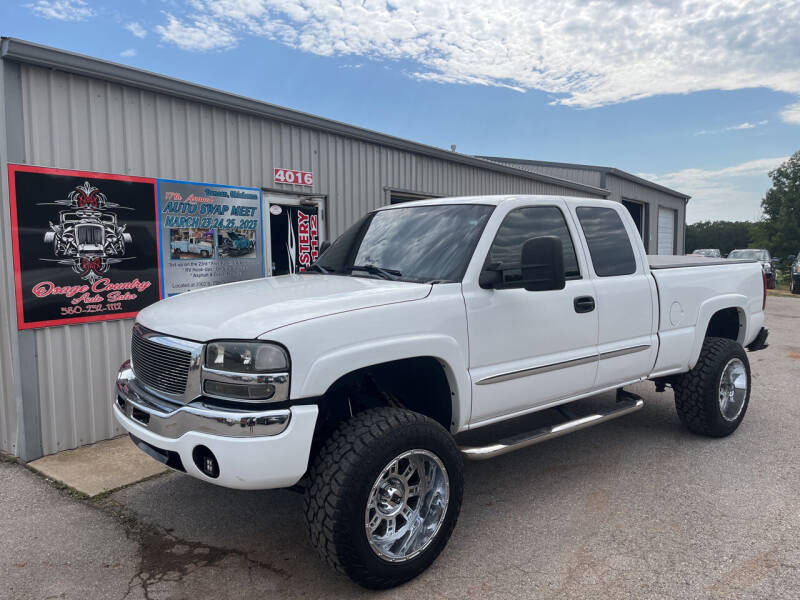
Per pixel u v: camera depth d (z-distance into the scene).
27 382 4.65
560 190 14.14
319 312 2.72
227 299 3.06
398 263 3.60
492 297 3.33
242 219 6.52
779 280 38.09
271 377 2.52
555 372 3.68
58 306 4.84
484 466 4.45
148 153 5.54
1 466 4.57
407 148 8.94
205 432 2.55
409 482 3.04
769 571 2.93
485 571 2.98
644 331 4.27
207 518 3.65
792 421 5.48
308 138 7.36
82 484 4.17
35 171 4.66
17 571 3.05
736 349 4.88
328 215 7.72
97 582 2.95
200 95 5.87
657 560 3.05
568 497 3.86
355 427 2.73
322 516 2.60
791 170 50.75
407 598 2.76
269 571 3.04
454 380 3.14
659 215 22.94
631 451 4.71
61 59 4.71
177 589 2.88
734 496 3.83
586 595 2.75
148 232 5.52
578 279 3.89
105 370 5.21
